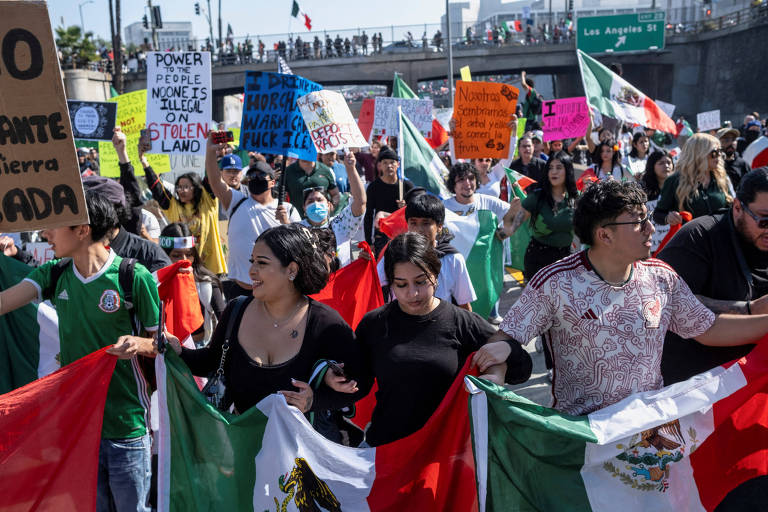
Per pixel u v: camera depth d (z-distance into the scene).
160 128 6.69
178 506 2.86
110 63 44.19
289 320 2.92
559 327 2.71
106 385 3.00
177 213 6.73
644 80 50.50
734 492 2.92
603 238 2.56
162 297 3.76
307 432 2.76
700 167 4.93
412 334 2.98
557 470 2.74
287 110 5.61
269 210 5.71
